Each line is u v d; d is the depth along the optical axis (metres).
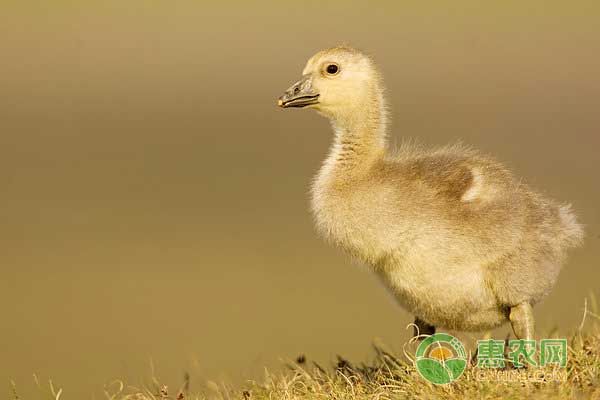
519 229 10.51
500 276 10.49
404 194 10.59
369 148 11.30
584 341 10.62
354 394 10.27
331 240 11.09
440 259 10.46
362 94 11.45
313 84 11.65
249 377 11.55
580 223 11.41
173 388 12.48
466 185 10.68
